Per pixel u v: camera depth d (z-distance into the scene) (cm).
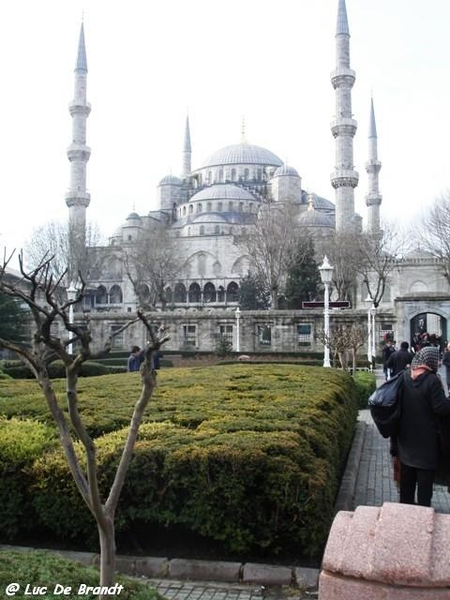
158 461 696
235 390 1282
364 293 7212
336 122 8881
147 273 8088
